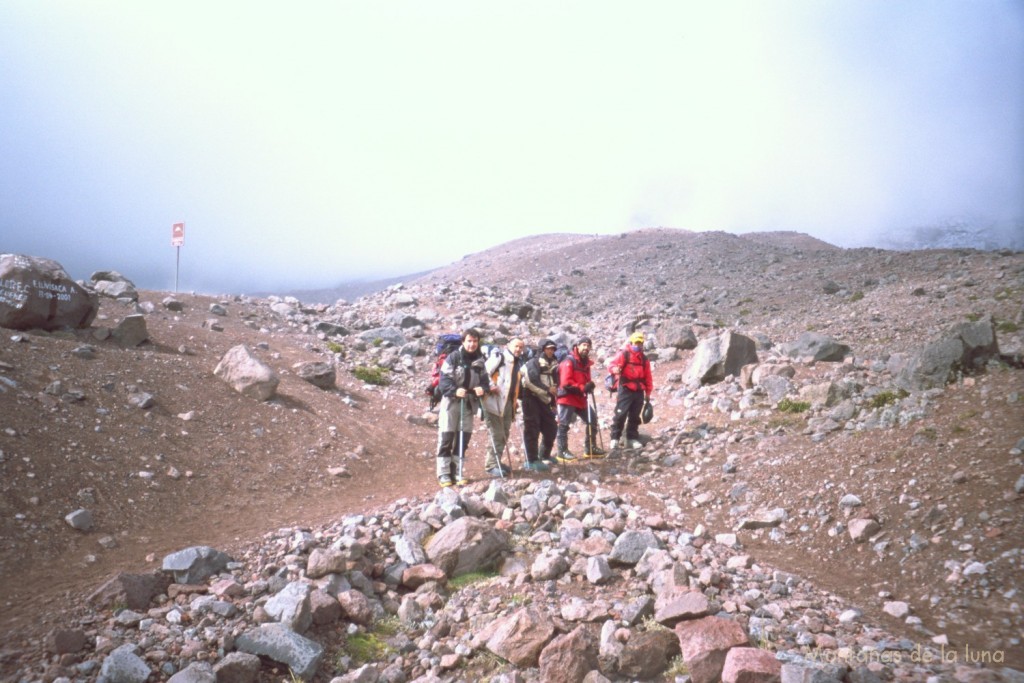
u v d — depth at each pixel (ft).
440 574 18.85
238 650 14.83
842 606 17.16
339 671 15.03
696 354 46.52
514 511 23.39
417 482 30.07
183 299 58.49
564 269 133.39
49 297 35.96
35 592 16.94
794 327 61.41
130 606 16.40
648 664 14.57
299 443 32.12
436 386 29.48
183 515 22.98
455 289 85.10
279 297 70.85
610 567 19.40
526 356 32.37
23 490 21.48
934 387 30.60
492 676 14.85
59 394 28.63
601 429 40.11
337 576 18.01
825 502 22.90
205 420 31.50
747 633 15.49
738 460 29.12
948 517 19.61
